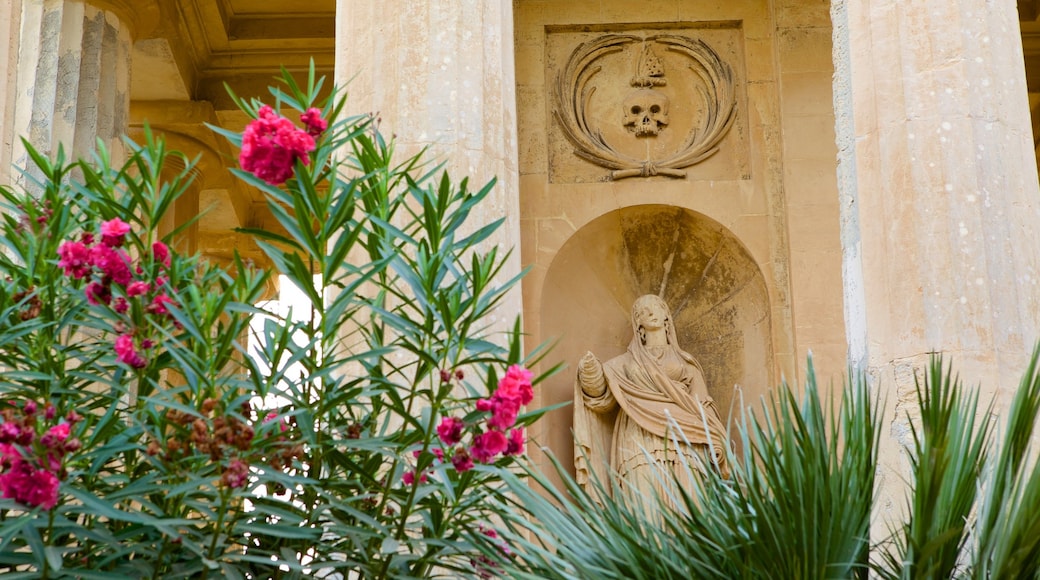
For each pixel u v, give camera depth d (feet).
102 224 18.79
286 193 18.49
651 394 35.81
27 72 37.68
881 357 26.03
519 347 17.99
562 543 18.15
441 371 18.01
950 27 27.58
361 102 28.63
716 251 39.14
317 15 50.55
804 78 39.40
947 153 26.53
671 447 34.91
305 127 18.65
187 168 19.94
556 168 39.29
